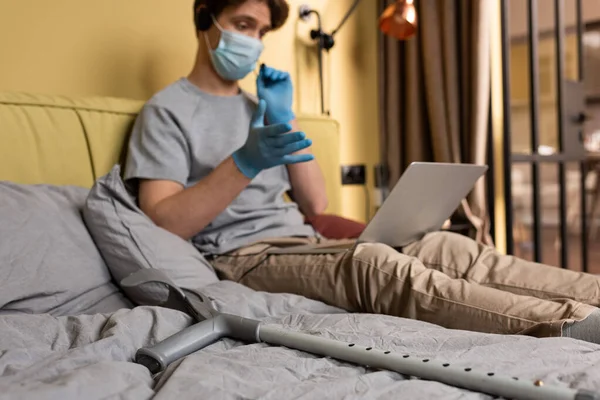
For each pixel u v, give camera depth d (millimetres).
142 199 1341
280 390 636
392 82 2518
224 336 892
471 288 997
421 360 695
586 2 3963
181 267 1185
